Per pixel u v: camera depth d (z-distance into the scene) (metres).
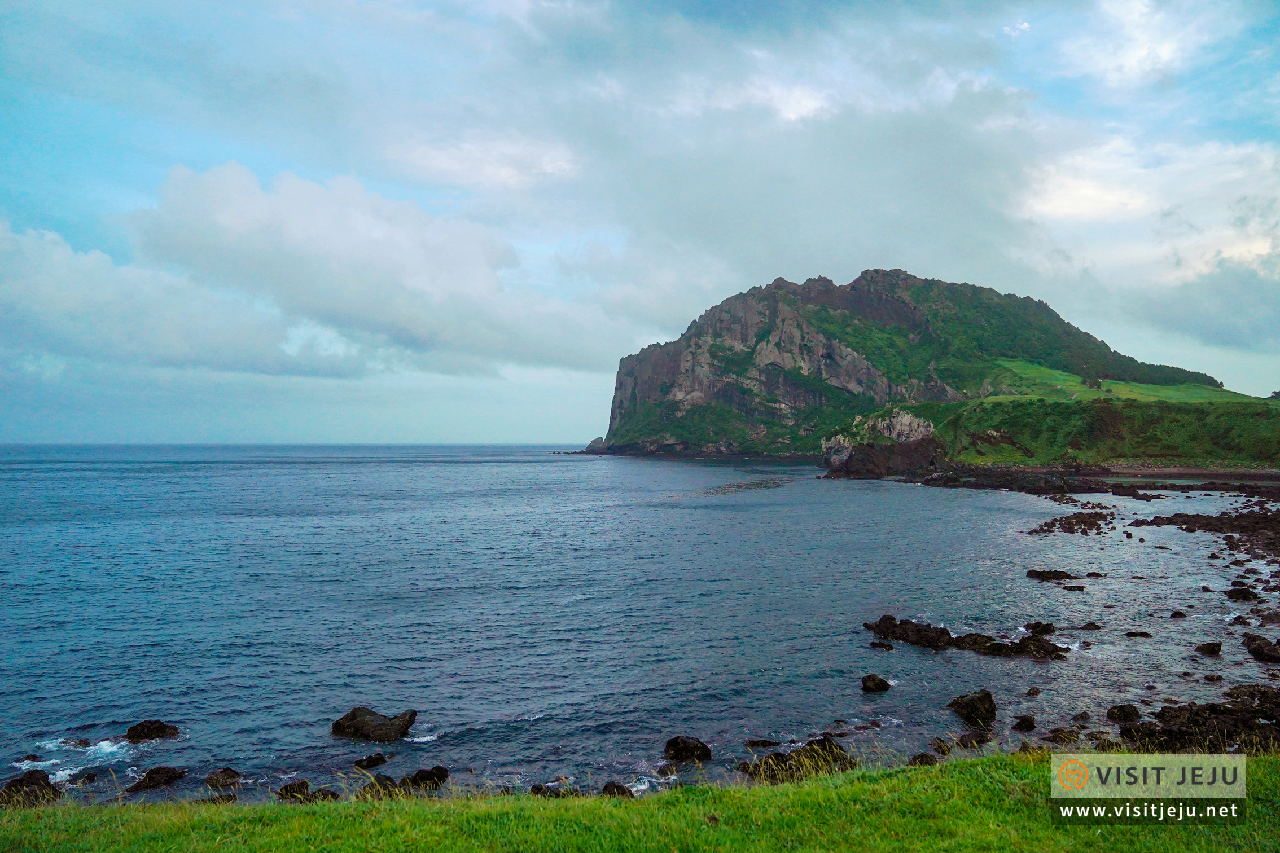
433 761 24.20
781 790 15.01
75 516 98.44
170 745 25.75
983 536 71.56
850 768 21.36
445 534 80.56
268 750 25.23
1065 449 167.75
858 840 11.98
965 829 12.21
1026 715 26.19
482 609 44.53
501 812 14.04
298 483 172.12
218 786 22.50
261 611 44.38
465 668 33.47
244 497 131.25
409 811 14.43
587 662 34.06
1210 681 29.16
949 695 28.75
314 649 36.59
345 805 15.36
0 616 43.34
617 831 12.54
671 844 11.85
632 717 27.47
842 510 99.12
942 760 22.36
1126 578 49.47
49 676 32.88
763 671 32.16
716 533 78.31
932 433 197.12
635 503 117.50
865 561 58.72
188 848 12.59
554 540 75.06
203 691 30.95
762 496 124.50
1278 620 37.12
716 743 24.97
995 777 14.81
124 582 53.47
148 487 153.88
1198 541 64.75
